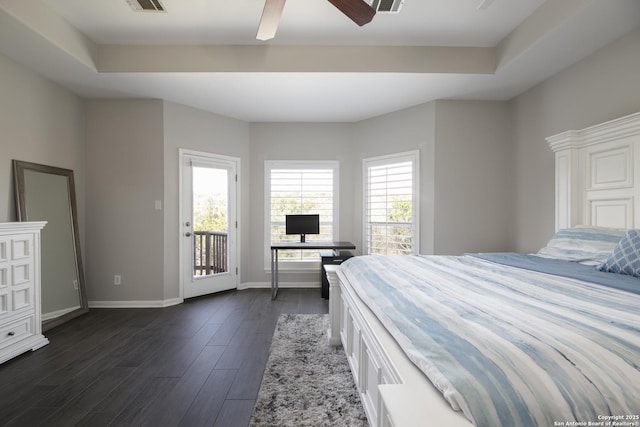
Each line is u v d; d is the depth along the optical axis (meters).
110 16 2.64
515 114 3.73
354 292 2.01
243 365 2.32
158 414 1.76
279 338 2.80
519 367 0.73
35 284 2.62
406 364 0.95
